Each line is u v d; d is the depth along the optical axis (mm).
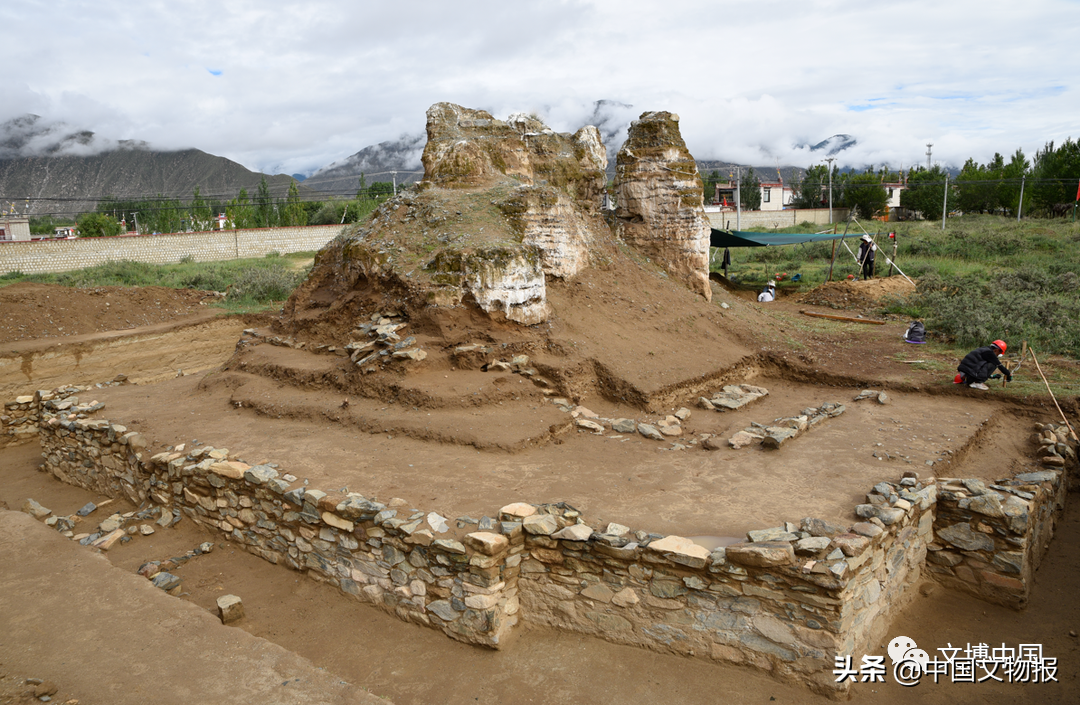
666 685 5566
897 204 64375
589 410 9812
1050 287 20016
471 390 9422
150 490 9117
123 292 21078
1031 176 49625
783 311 20359
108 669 4684
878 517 6141
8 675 4574
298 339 12547
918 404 10727
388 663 5941
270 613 6691
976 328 14398
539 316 11078
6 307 17953
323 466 7891
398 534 6324
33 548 6598
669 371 10969
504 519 6391
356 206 51688
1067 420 9859
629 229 16734
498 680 5699
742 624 5539
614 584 5973
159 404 11336
